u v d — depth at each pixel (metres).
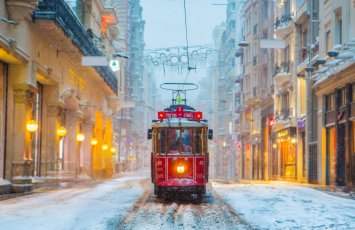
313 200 17.66
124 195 20.02
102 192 21.52
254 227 11.56
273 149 48.75
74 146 32.84
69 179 31.80
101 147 43.69
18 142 21.38
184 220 12.79
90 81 38.03
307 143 36.00
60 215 13.19
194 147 18.52
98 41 39.53
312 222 12.28
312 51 35.22
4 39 18.67
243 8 65.75
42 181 25.52
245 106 63.97
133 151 83.75
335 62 25.09
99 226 11.39
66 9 24.94
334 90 29.44
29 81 22.05
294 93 40.50
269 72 50.62
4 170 21.17
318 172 33.00
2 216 12.95
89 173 37.78
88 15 37.38
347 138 26.84
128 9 74.31
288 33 42.53
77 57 30.06
